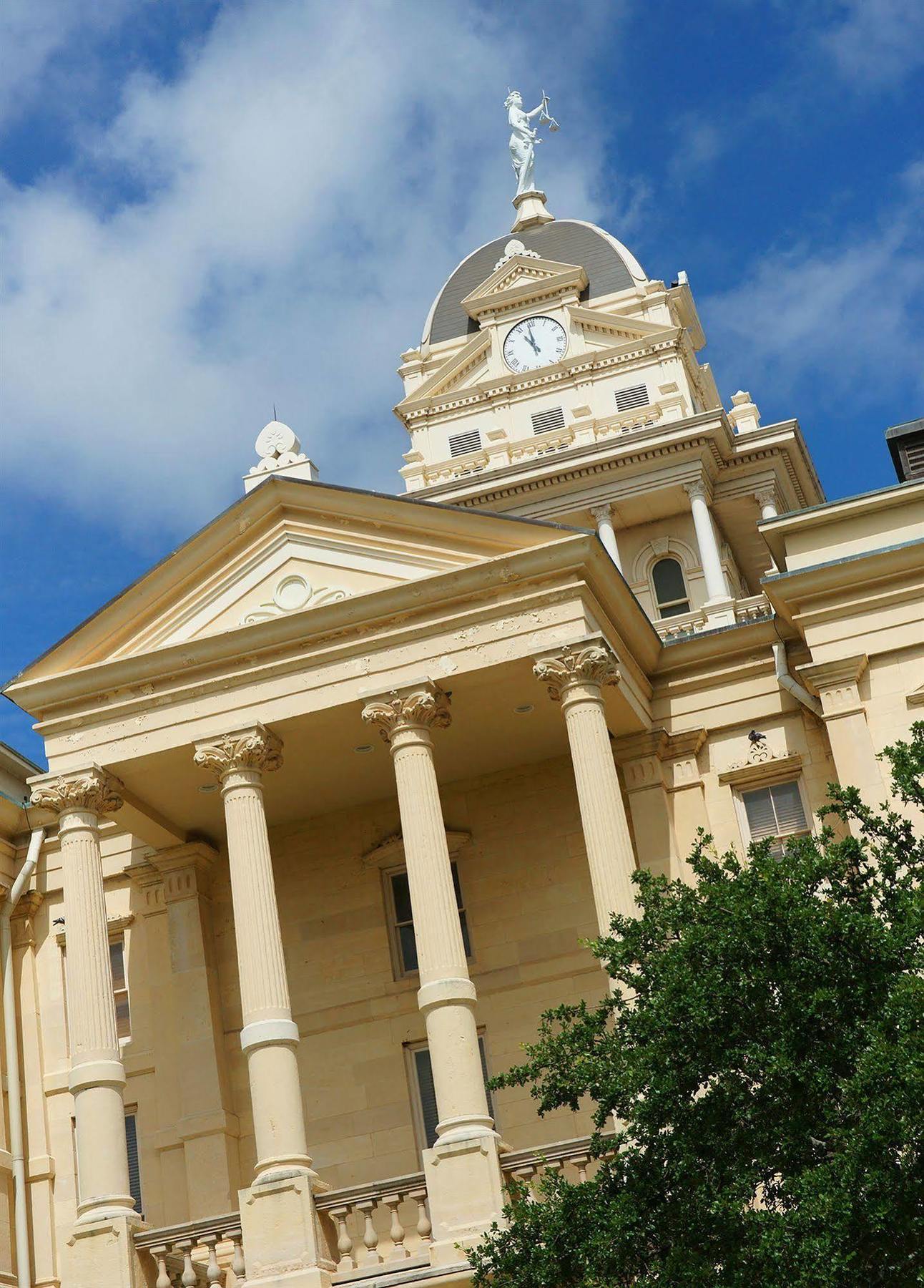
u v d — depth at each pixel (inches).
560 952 1220.5
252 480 1224.8
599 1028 880.3
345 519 1178.6
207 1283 1059.3
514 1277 855.7
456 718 1191.6
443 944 1072.8
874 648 1168.2
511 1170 1032.2
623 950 861.2
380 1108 1218.0
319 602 1170.6
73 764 1163.9
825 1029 807.1
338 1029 1242.6
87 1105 1087.0
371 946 1258.0
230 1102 1238.3
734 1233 784.3
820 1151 795.4
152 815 1240.2
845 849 848.9
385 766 1238.3
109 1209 1061.1
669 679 1255.5
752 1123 810.2
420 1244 1111.0
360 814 1291.8
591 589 1152.8
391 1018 1237.1
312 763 1217.4
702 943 826.8
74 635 1181.7
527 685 1160.2
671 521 2110.0
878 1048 759.7
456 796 1275.8
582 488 2100.1
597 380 2215.8
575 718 1104.2
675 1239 809.5
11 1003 1278.3
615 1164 848.9
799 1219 747.4
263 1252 1026.7
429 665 1136.8
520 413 2233.0
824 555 1199.6
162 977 1277.1
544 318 2273.6
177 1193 1218.6
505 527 1145.4
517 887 1243.8
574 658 1114.1
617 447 2086.6
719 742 1235.9
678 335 2203.5
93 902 1137.4
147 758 1162.0
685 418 2082.9
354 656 1151.6
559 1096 874.1
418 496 2153.1
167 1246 1055.0
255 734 1142.3
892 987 794.2
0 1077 1262.3
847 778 1144.2
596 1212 833.5
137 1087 1256.2
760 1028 815.1
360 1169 1205.7
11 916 1310.3
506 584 1138.7
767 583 1181.1
